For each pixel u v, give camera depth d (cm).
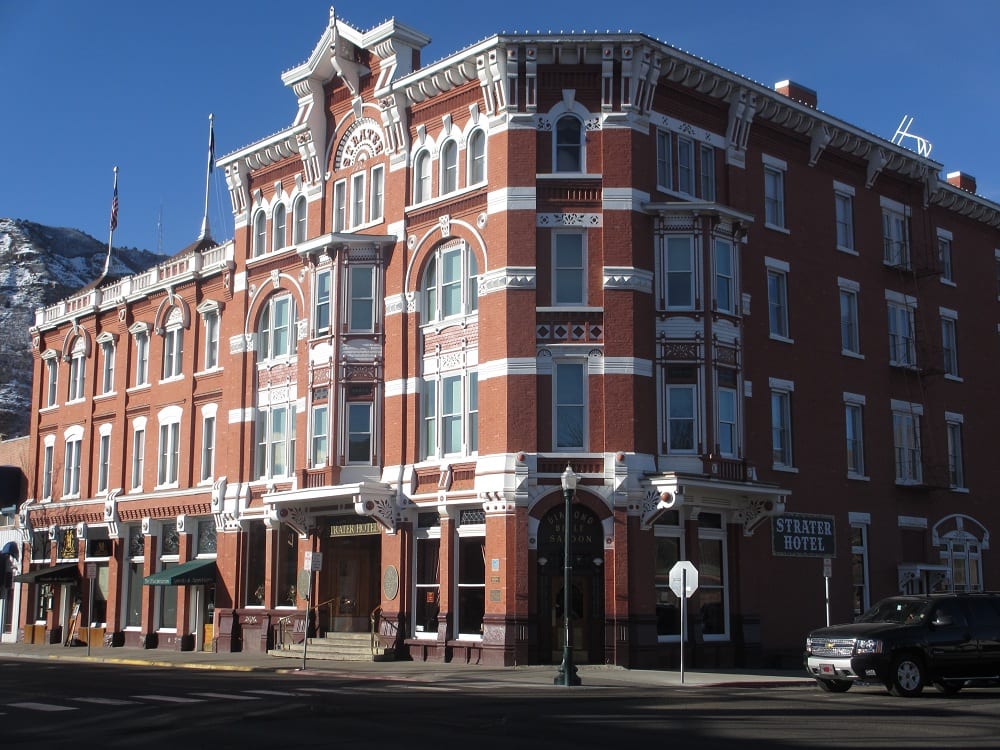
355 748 1501
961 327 4659
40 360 5850
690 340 3447
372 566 3878
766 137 3934
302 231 4238
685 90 3659
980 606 2486
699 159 3700
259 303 4353
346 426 3794
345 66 4034
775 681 2858
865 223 4288
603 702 2222
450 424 3603
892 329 4350
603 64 3462
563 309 3375
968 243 4794
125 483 5019
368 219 3969
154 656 4047
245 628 4209
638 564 3284
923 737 1641
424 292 3750
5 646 5169
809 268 4012
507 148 3462
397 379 3734
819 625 3781
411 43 3950
